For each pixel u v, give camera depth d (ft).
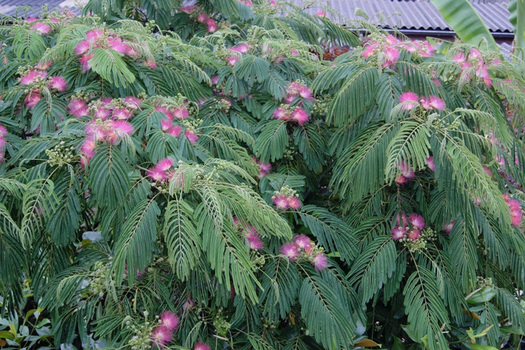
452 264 6.00
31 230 4.86
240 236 5.03
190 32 8.74
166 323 5.30
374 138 5.73
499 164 6.61
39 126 5.97
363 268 6.02
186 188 4.41
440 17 20.42
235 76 6.97
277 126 6.73
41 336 7.42
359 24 8.64
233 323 5.68
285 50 7.23
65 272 5.57
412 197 6.56
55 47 5.87
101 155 4.82
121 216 4.95
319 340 5.40
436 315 5.78
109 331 5.22
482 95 6.34
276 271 5.65
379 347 6.98
